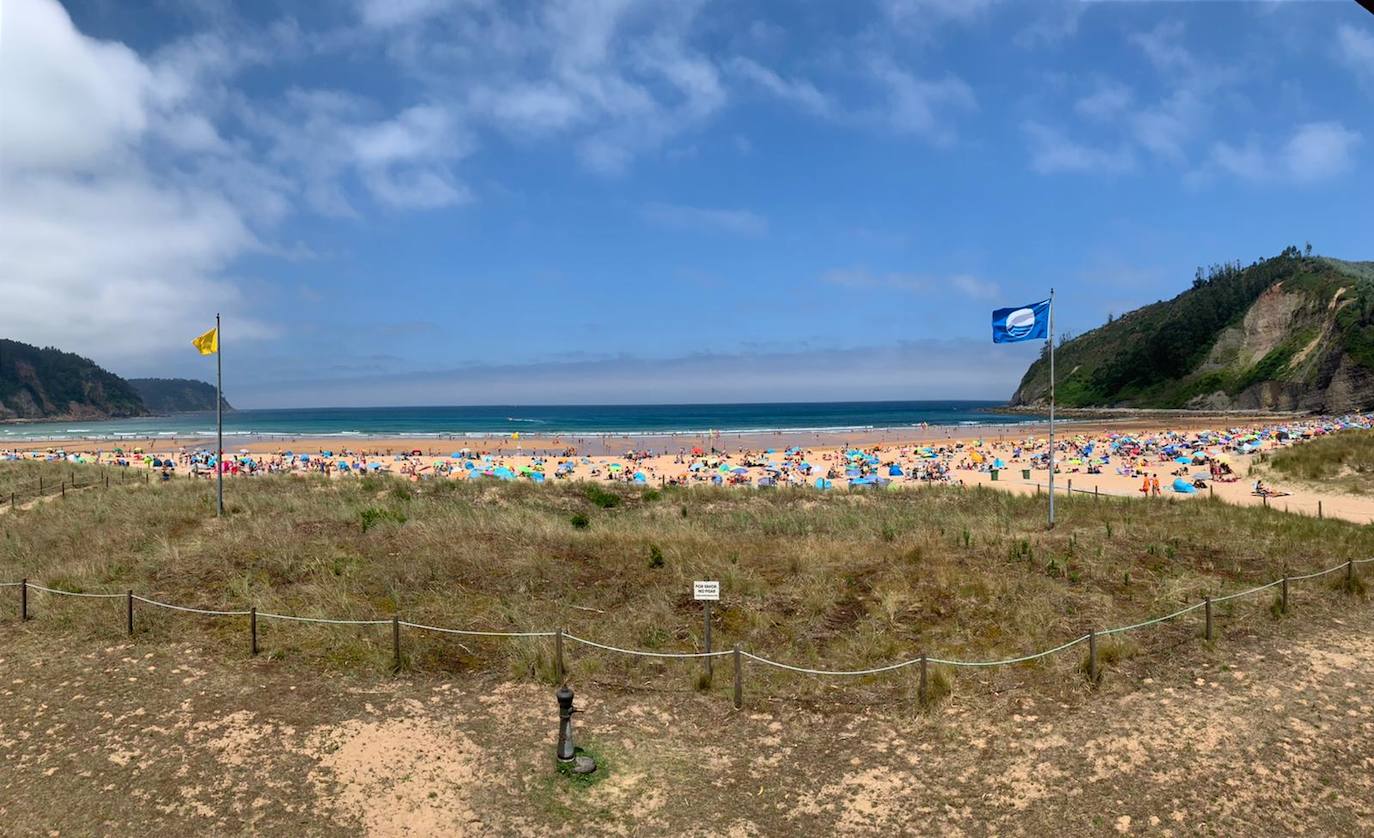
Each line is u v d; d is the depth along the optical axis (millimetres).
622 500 25766
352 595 12727
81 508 22219
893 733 8633
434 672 10156
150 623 11578
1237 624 11703
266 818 6926
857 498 26656
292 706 9086
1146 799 7262
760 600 12516
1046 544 15578
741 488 29906
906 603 12234
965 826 6941
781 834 6863
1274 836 6695
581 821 7020
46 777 7492
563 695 7910
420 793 7391
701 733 8688
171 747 8086
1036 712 9023
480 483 27328
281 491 24562
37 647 10852
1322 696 9328
